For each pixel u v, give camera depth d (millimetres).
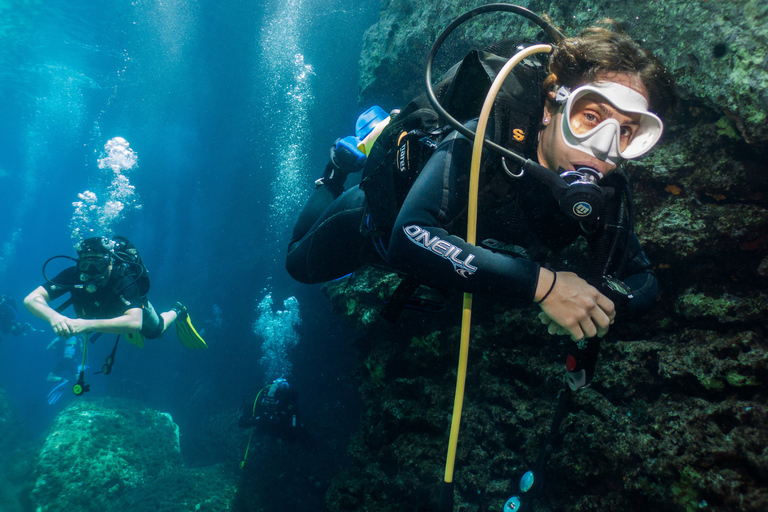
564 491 2367
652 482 1894
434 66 5098
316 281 1849
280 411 7727
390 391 4152
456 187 943
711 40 2291
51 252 39750
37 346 19312
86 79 20859
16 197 39094
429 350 3902
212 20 17359
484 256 828
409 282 1107
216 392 12844
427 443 3355
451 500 1056
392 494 3400
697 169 2500
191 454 9359
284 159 18328
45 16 15070
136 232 25781
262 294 15852
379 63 5871
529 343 3105
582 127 888
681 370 2094
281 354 12219
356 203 1535
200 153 25969
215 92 22203
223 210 22234
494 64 1025
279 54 17469
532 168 846
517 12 1072
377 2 11672
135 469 6852
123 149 25750
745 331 2059
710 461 1720
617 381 2359
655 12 2617
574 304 803
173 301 17109
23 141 30000
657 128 865
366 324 4730
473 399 3318
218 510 6180
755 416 1734
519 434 2793
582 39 923
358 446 4195
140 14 16500
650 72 894
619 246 1123
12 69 18766
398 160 1143
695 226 2406
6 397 9297
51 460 6512
